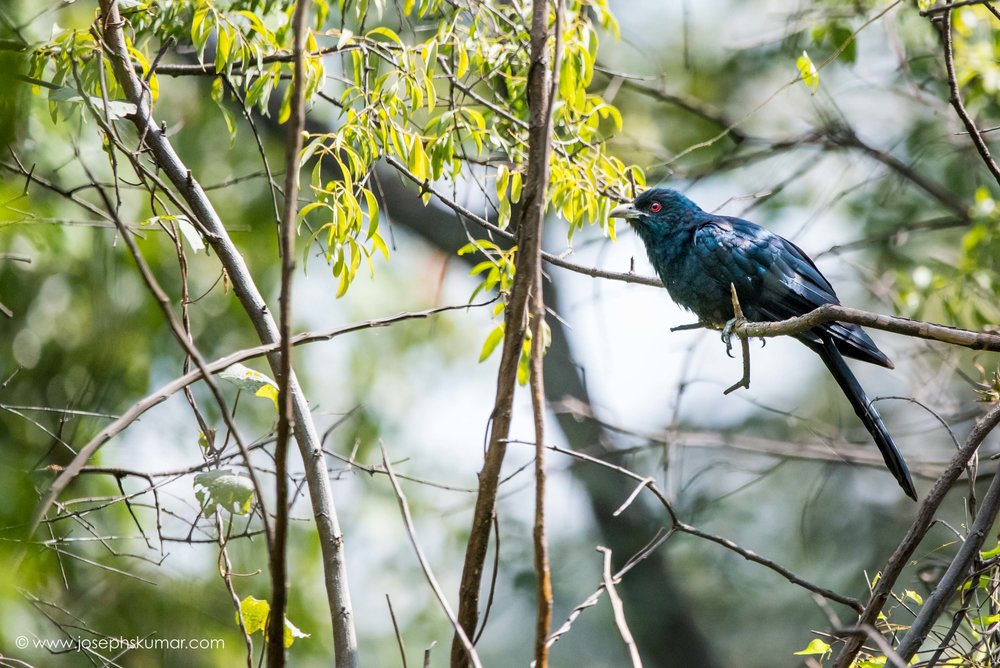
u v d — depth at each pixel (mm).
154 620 11219
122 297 13797
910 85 14789
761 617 19203
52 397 12883
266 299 15445
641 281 10344
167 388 6391
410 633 17625
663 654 19281
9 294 12883
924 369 15273
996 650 7609
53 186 7418
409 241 19844
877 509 18656
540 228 6527
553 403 16266
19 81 7102
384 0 8891
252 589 12406
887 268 16078
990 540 9922
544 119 6777
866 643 8336
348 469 8102
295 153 5461
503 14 10305
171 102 15680
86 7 12227
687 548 19266
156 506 6988
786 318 10914
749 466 17625
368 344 17328
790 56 15328
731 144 17500
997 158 16422
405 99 9102
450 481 17984
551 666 19516
